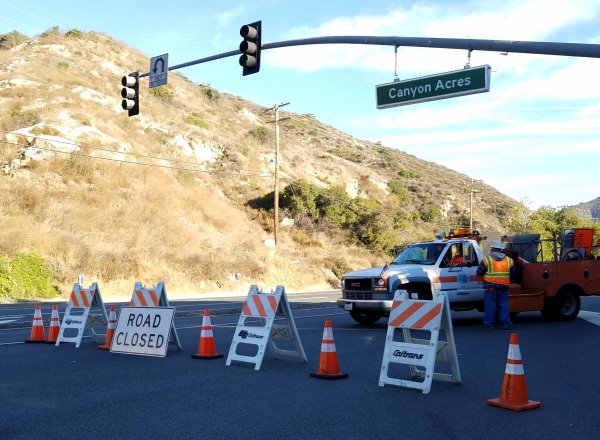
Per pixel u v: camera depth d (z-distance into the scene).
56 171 41.09
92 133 46.50
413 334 14.18
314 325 16.44
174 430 6.44
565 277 16.64
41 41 70.25
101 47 76.44
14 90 50.78
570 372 9.68
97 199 40.50
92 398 7.89
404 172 96.75
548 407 7.48
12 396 8.01
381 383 8.63
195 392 8.26
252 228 51.84
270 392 8.26
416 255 16.22
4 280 28.86
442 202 87.50
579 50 11.41
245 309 10.55
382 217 61.06
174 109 68.75
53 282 31.05
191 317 19.56
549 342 12.80
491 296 14.81
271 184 60.97
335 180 72.50
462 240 16.08
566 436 6.28
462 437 6.24
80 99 53.16
